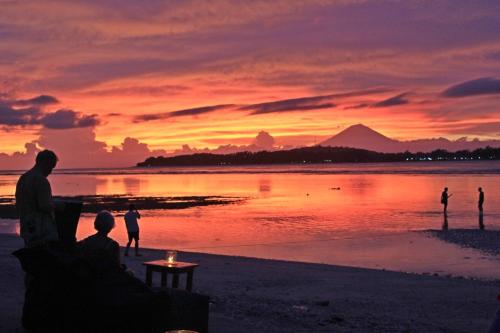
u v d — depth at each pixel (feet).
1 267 45.85
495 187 246.27
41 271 18.10
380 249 78.02
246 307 32.17
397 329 29.19
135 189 295.89
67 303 17.61
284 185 316.60
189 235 96.99
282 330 25.84
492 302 39.52
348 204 167.94
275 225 112.27
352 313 33.86
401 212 138.10
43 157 20.71
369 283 48.08
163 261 27.04
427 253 73.67
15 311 25.94
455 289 45.29
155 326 17.87
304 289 44.34
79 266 17.67
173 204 178.40
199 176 583.58
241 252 76.33
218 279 48.44
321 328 27.89
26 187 20.21
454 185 272.92
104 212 19.79
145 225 114.83
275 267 57.72
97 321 17.33
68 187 329.72
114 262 19.08
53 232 20.44
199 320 20.51
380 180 363.15
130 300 17.43
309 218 126.21
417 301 39.70
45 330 18.12
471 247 78.13
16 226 119.65
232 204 175.32
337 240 88.38
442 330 29.78
